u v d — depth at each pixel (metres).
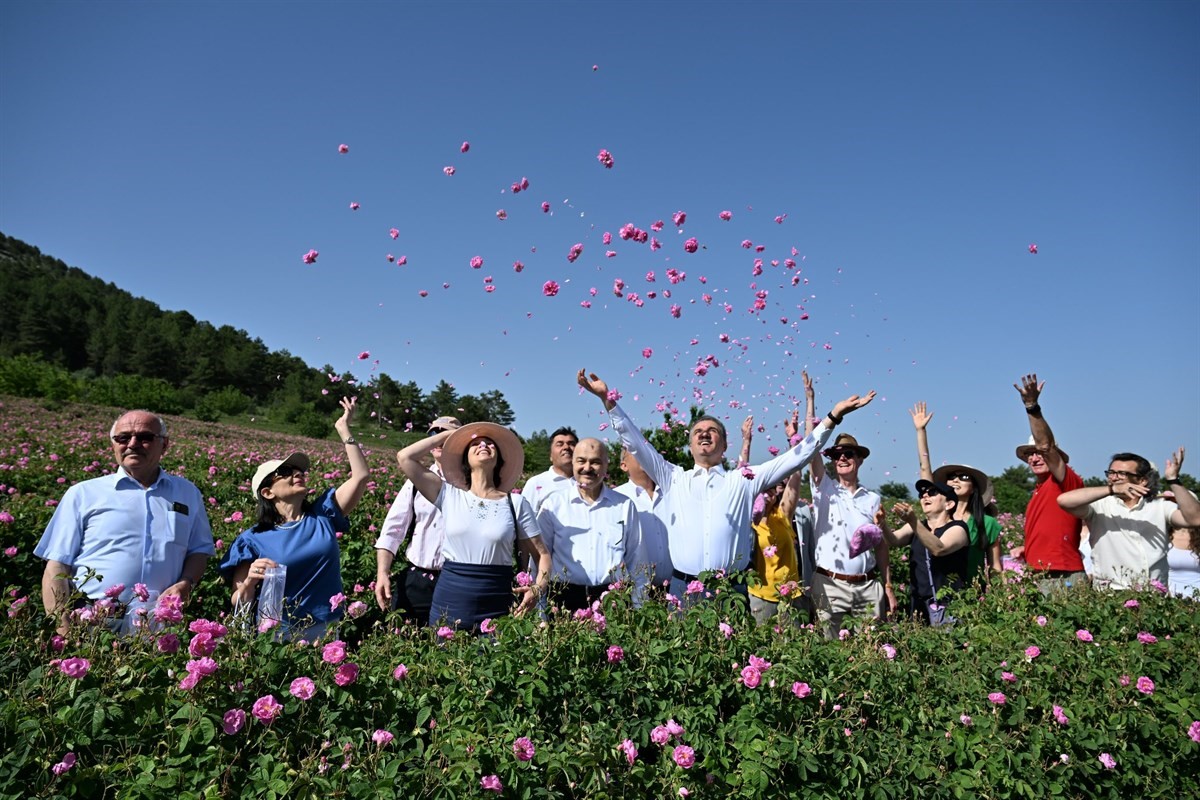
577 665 2.95
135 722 2.21
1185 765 3.12
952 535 5.22
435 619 3.92
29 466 9.53
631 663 3.07
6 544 5.36
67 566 3.33
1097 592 4.54
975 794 2.71
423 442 4.17
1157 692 3.29
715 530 4.60
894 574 7.53
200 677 2.26
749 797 2.49
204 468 11.34
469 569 3.94
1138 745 3.11
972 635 3.92
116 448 3.47
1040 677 3.32
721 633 3.20
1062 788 2.77
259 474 3.71
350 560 5.95
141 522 3.43
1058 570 5.35
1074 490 5.16
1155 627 4.04
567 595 4.33
